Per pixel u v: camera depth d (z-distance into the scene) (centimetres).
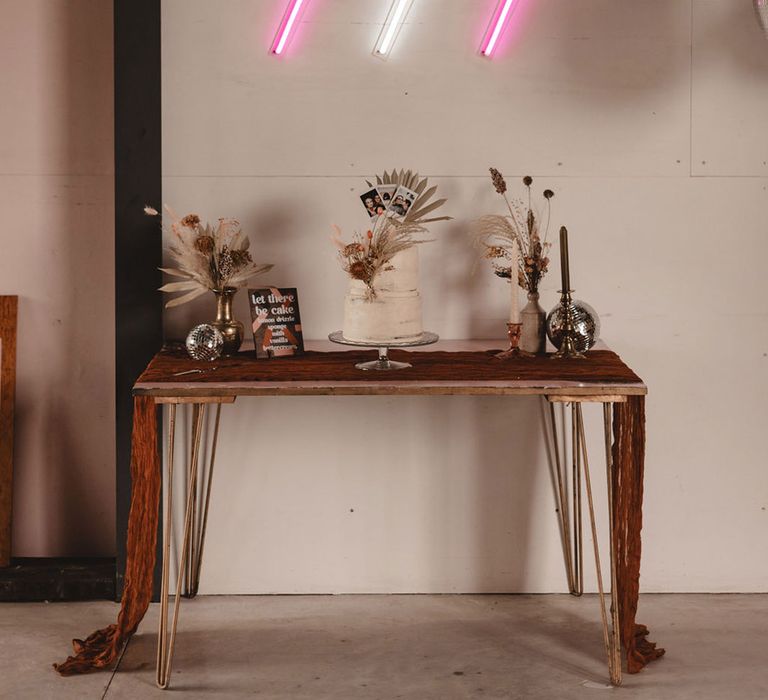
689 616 352
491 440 366
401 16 346
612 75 353
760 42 351
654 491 367
